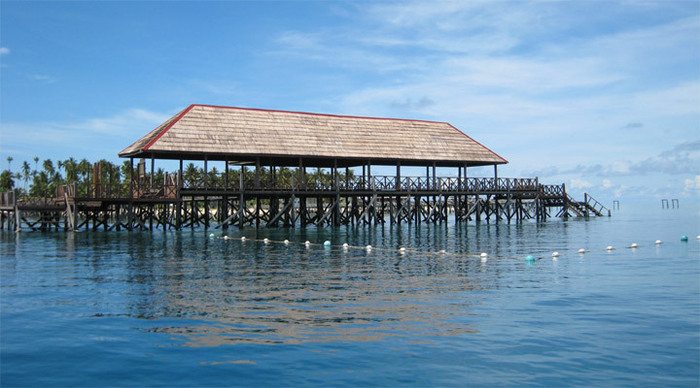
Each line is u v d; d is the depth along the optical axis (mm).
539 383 9125
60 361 10555
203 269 23609
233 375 9688
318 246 34875
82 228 54594
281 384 9234
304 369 9914
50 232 49281
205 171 47312
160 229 53281
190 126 48219
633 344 11148
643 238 39406
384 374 9609
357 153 54188
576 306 14859
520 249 31781
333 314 14188
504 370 9734
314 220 58156
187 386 9234
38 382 9531
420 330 12414
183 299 16484
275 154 49938
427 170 60375
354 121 58781
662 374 9453
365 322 13250
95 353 11000
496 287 18141
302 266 24594
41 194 116000
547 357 10398
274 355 10711
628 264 24109
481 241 38094
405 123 61906
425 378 9406
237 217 52500
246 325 13078
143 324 13281
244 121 51781
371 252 30953
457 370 9766
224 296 16969
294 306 15289
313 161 57500
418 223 59500
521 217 66812
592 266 23578
